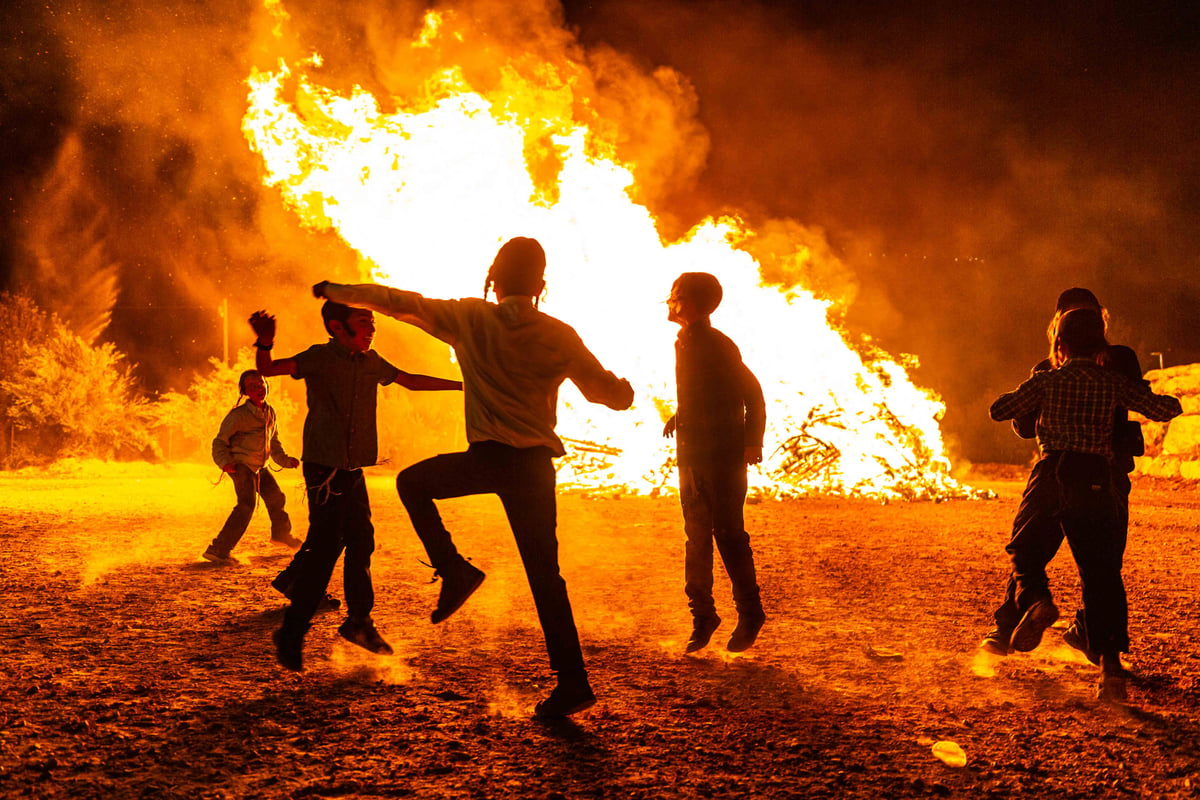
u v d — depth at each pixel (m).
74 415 26.64
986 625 6.49
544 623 4.34
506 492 4.36
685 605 7.06
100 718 4.21
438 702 4.55
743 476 5.50
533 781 3.56
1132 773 3.74
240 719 4.23
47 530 11.23
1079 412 5.05
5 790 3.37
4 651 5.41
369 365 5.21
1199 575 8.50
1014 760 3.87
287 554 9.27
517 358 4.35
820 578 8.34
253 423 8.75
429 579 7.98
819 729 4.23
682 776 3.64
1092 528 4.92
